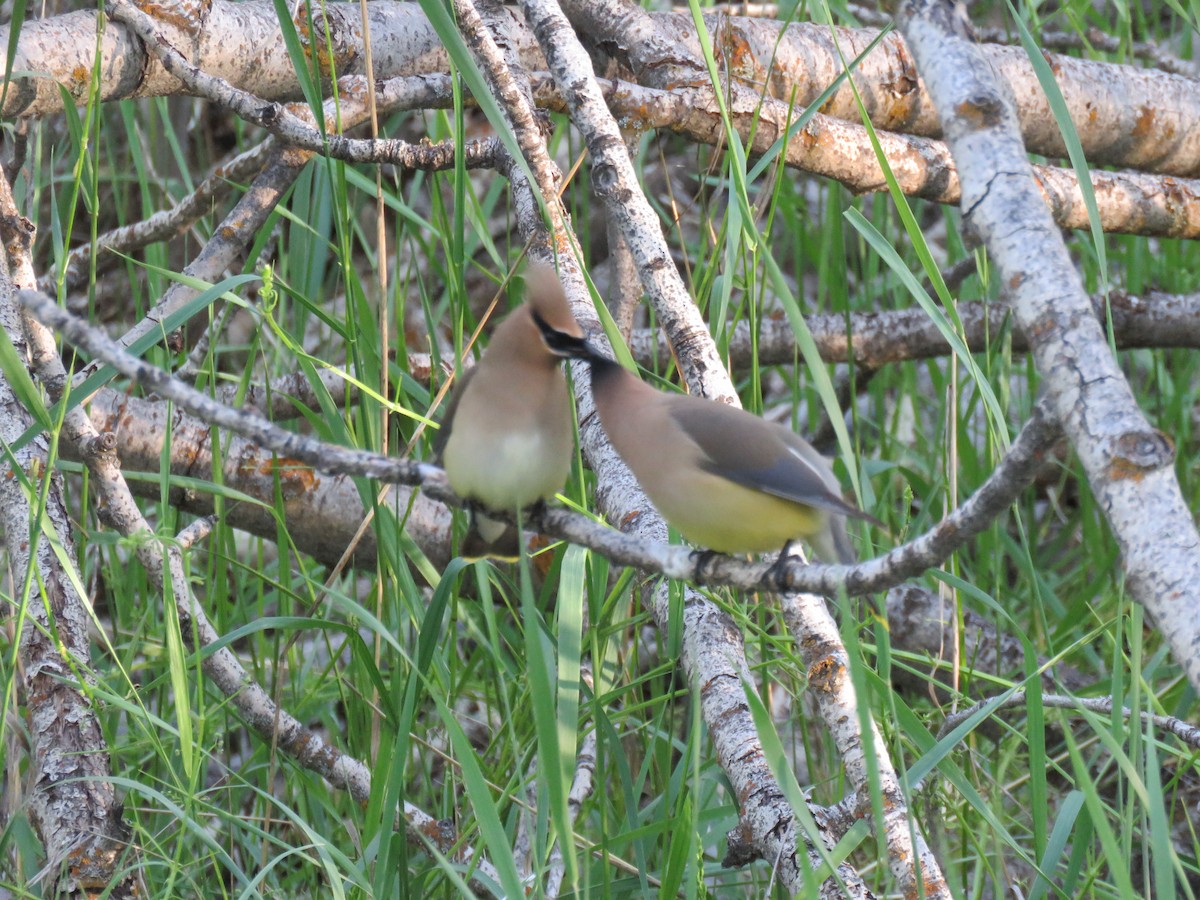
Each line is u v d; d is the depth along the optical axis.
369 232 15.77
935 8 5.28
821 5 8.30
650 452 6.15
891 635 11.42
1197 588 4.30
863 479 9.98
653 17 11.56
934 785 8.48
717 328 7.65
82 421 8.35
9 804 7.79
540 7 8.87
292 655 10.91
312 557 11.32
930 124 11.95
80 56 9.41
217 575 9.95
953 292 13.40
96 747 7.72
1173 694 10.10
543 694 4.95
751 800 7.23
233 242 10.14
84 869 7.24
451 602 8.75
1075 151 5.86
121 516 8.52
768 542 6.08
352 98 10.20
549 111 10.66
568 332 6.16
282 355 12.44
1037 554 12.93
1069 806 6.96
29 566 6.65
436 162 9.30
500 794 8.54
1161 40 15.79
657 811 8.39
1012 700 8.30
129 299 14.61
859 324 12.66
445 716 5.78
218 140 16.58
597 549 6.31
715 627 7.96
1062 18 16.92
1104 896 7.96
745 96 10.41
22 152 10.13
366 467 6.02
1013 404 14.02
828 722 7.21
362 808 9.00
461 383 6.55
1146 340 12.56
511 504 6.19
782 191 13.63
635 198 8.48
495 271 16.02
